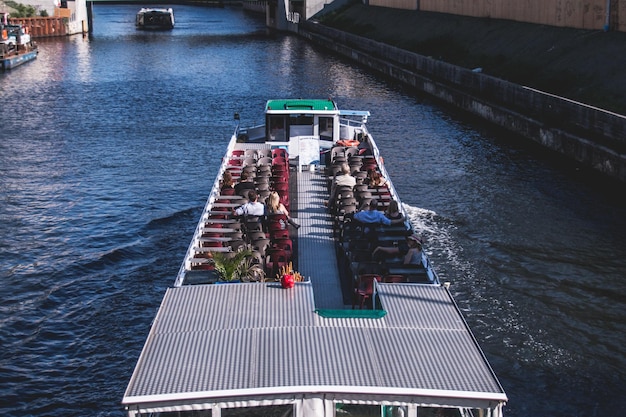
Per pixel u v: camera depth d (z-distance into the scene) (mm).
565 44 51781
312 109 30172
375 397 9781
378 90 62594
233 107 53438
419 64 65062
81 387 17891
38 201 31547
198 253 17516
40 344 19797
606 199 31062
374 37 89625
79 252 25969
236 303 11898
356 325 11273
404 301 12055
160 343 10711
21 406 17094
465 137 43531
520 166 36500
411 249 16719
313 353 10492
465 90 53281
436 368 10234
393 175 34875
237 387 9758
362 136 32156
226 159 26500
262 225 20078
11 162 37844
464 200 31078
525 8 62938
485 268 24125
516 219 28719
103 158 38719
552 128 38625
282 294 12211
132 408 9562
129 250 26188
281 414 9898
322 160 29047
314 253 19672
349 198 21188
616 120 33750
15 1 114312
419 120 49062
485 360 10453
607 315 21078
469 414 10641
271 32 124188
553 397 17297
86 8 123375
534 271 23922
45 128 46094
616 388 17641
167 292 12250
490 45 62375
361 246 18172
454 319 11539
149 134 44375
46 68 75250
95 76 69125
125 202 31422
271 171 25156
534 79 49625
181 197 32188
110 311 21641
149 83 64500
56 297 22547
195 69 74188
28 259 25344
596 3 51562
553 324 20562
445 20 79312
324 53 91250
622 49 45531
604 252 25391
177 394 9617
